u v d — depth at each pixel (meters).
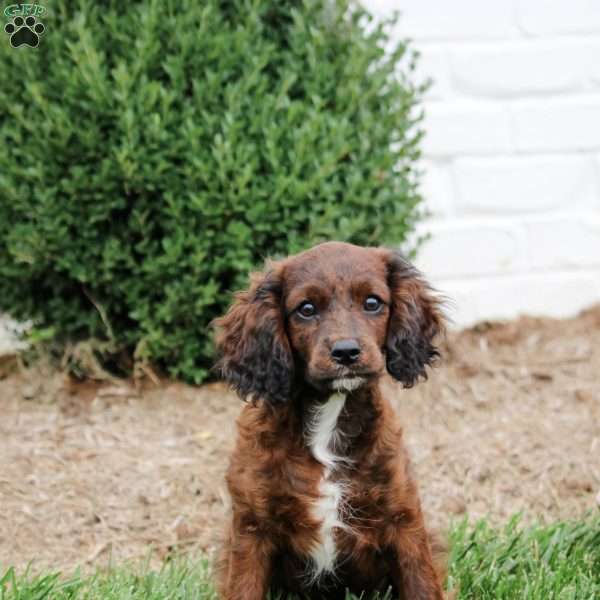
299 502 1.38
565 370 1.92
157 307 1.81
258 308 1.42
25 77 1.77
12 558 1.53
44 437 1.73
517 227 2.08
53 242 1.78
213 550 1.54
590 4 2.04
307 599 1.44
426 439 1.75
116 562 1.53
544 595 1.40
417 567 1.38
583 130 2.06
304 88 1.80
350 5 1.99
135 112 1.75
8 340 1.99
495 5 2.03
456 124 2.05
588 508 1.60
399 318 1.43
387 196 1.81
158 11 1.76
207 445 1.72
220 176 1.73
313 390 1.40
